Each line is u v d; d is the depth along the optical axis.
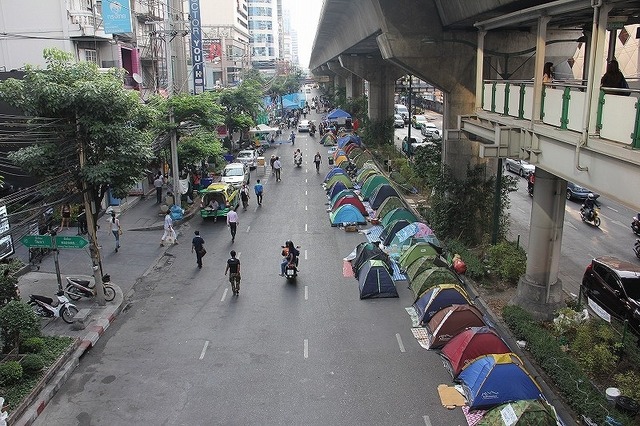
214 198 27.25
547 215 14.99
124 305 17.20
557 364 12.21
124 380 12.84
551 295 15.38
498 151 13.35
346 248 22.75
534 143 12.48
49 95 14.56
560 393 11.77
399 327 15.32
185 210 28.67
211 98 32.75
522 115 13.93
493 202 20.72
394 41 21.25
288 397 12.01
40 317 15.54
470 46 21.34
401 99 97.50
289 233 25.11
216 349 14.29
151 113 17.25
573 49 21.09
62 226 24.25
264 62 135.25
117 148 15.78
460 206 21.16
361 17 29.75
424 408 11.48
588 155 9.96
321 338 14.77
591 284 15.59
